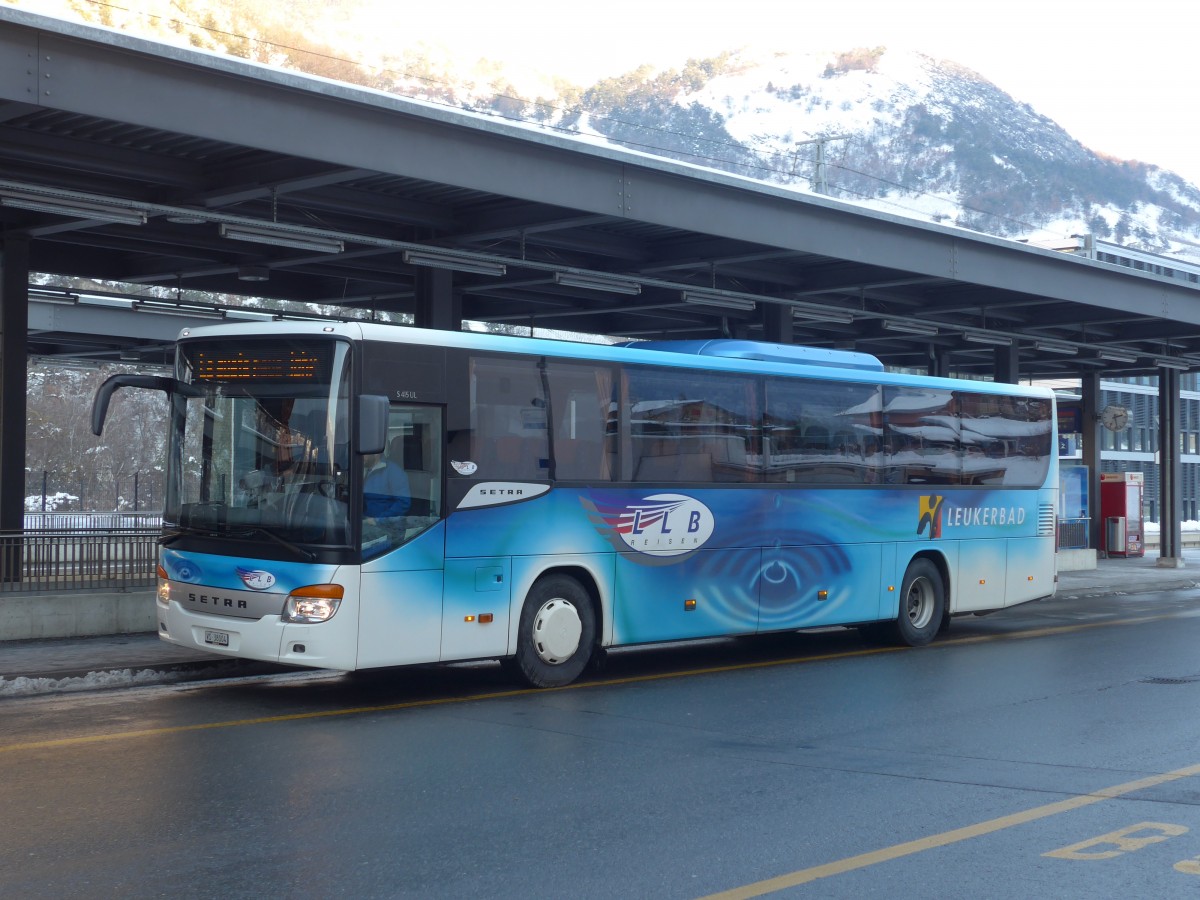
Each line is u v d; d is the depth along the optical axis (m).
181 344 12.23
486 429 12.23
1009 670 14.31
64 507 58.56
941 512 17.20
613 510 13.30
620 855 6.84
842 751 9.66
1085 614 21.72
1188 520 67.31
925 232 21.05
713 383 14.45
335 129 14.09
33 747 9.48
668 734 10.31
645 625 13.59
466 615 11.97
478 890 6.23
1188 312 26.17
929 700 12.12
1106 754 9.57
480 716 11.10
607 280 18.83
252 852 6.82
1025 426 18.61
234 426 11.77
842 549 15.80
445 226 18.34
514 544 12.38
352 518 11.14
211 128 13.15
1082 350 30.84
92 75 12.39
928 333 28.48
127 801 7.90
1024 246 22.41
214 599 11.57
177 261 21.52
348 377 11.30
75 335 30.36
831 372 15.84
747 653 16.11
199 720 10.71
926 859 6.79
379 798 8.05
